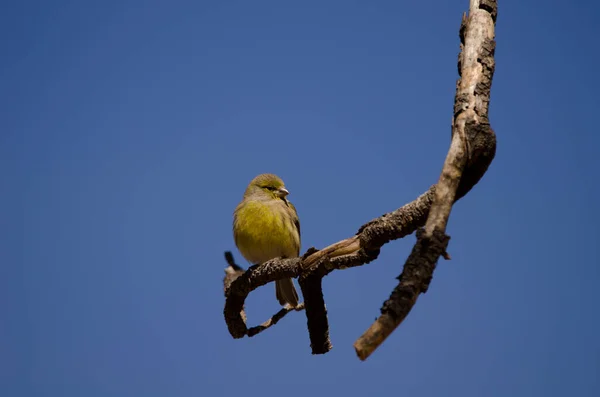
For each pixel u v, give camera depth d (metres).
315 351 10.27
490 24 7.89
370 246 8.54
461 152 7.07
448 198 6.82
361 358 5.87
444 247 6.41
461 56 7.84
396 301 6.05
